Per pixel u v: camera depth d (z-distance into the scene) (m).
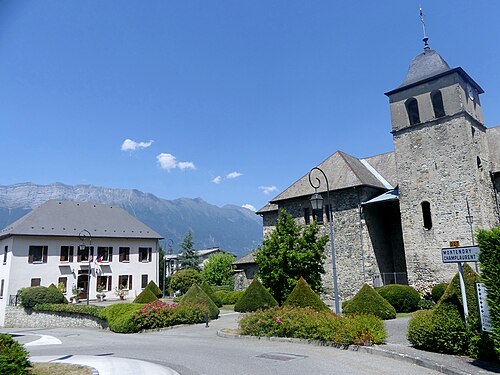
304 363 9.68
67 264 41.47
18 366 7.54
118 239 45.44
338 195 27.81
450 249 9.62
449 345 9.34
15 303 35.41
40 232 40.34
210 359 10.90
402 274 26.78
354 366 9.09
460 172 23.06
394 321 16.91
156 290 38.81
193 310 21.95
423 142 24.81
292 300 16.75
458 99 23.67
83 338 19.34
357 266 26.11
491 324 7.88
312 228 19.81
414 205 24.62
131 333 20.12
